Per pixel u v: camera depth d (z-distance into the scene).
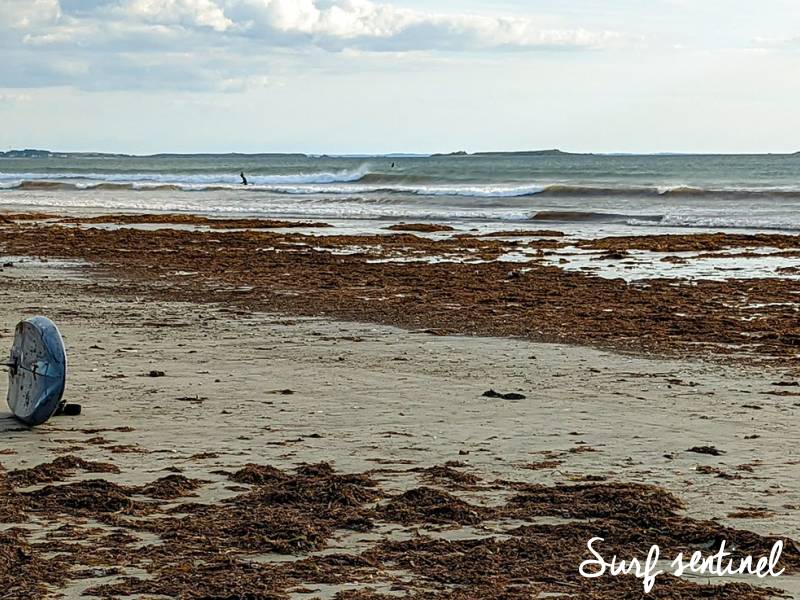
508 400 11.88
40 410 10.34
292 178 80.19
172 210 53.25
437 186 69.31
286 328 17.42
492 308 19.88
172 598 6.08
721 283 23.59
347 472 8.84
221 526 7.39
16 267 27.39
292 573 6.48
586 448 9.67
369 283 23.75
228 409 11.33
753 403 11.75
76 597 6.09
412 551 6.90
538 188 57.38
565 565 6.64
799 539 7.12
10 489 8.32
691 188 54.38
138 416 10.98
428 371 13.69
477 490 8.31
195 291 22.41
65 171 129.12
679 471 8.86
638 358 14.78
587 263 28.14
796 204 49.03
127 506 7.82
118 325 17.62
